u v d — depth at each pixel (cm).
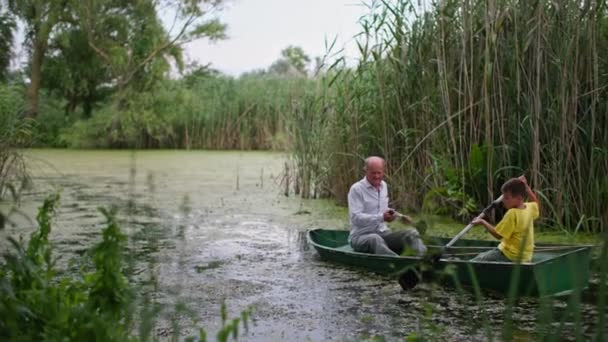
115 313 345
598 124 830
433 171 893
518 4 860
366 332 482
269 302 562
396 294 586
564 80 812
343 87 1059
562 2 831
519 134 846
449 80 895
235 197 1197
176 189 1306
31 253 393
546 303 332
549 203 816
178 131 2647
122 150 2498
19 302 325
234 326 315
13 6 2583
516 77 848
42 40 2566
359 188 717
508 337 312
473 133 884
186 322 498
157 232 845
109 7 2669
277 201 1153
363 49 969
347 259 692
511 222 599
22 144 1181
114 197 1180
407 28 943
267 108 2366
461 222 896
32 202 1091
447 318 513
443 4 887
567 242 776
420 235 420
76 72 2748
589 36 815
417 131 920
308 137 1177
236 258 728
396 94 941
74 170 1698
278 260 721
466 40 882
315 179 1184
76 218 951
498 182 874
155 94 2595
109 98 2808
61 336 317
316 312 533
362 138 1032
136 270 646
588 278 587
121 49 2597
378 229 709
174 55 2775
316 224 942
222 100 2516
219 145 2498
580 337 311
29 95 2595
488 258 617
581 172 835
